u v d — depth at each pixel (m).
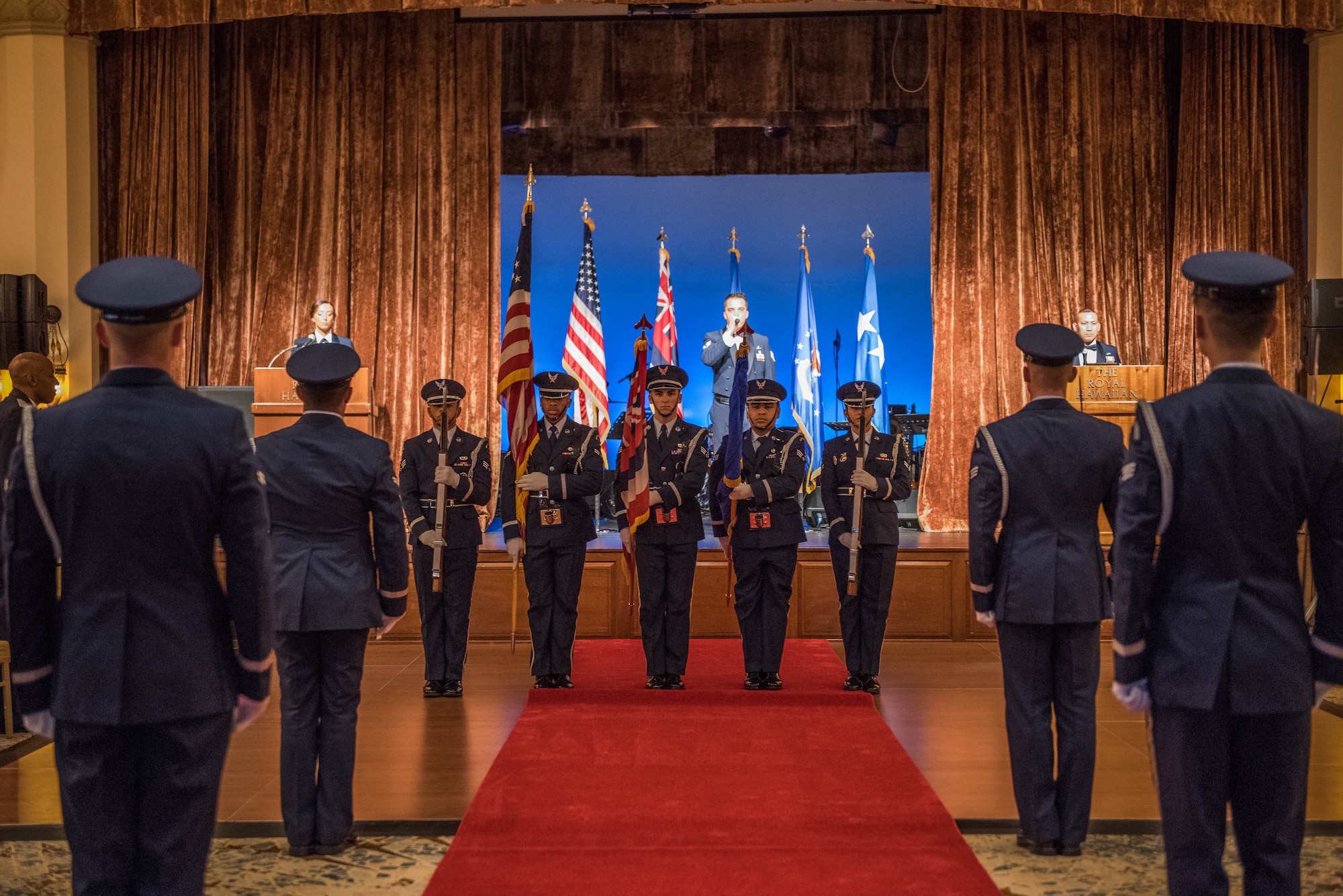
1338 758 4.45
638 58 10.09
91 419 2.19
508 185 10.70
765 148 10.44
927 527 9.70
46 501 2.18
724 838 3.39
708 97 10.09
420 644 7.07
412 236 9.96
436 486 5.74
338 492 3.48
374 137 9.94
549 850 3.29
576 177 10.84
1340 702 5.42
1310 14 8.43
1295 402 2.36
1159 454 2.35
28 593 2.19
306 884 3.16
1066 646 3.40
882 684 5.81
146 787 2.23
